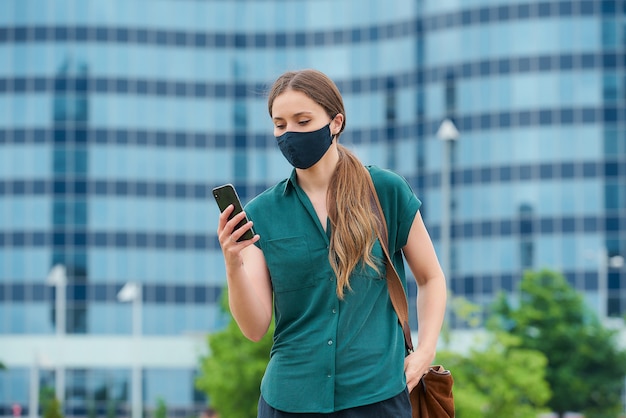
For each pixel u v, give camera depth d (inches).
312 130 245.3
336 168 252.4
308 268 246.1
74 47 4372.5
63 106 4352.9
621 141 4062.5
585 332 3516.2
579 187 4062.5
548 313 3516.2
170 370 4315.9
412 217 256.7
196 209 4431.6
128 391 4306.1
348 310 245.3
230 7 4503.0
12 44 4360.2
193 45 4478.3
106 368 4303.6
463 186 4165.8
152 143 4414.4
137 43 4414.4
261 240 249.0
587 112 4072.3
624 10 4082.2
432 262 263.4
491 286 4109.3
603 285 4010.8
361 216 247.1
